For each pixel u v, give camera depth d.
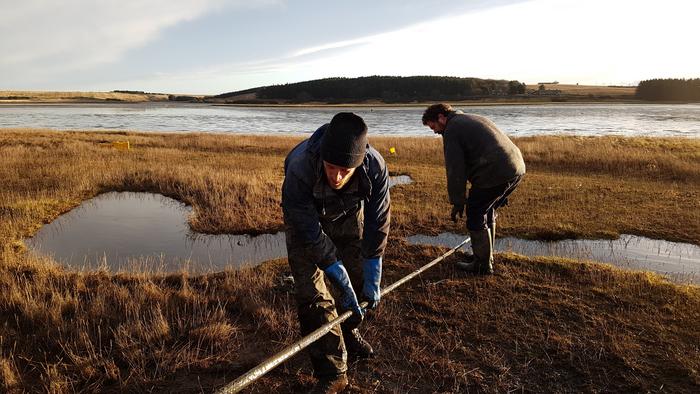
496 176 4.58
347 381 3.21
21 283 5.01
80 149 17.02
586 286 4.99
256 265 5.77
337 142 2.47
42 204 9.05
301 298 3.07
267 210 8.70
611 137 22.23
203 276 5.33
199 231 7.80
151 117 63.12
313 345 3.04
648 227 7.73
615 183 11.44
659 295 4.74
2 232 7.30
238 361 3.72
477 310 4.50
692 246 6.95
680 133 34.88
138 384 3.43
